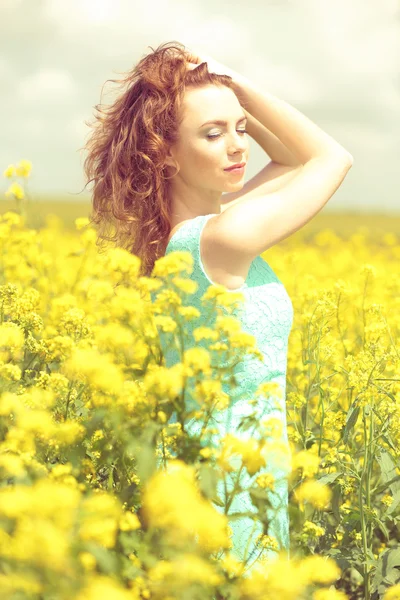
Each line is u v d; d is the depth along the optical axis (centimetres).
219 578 157
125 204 249
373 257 1020
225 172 232
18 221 484
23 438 175
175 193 243
